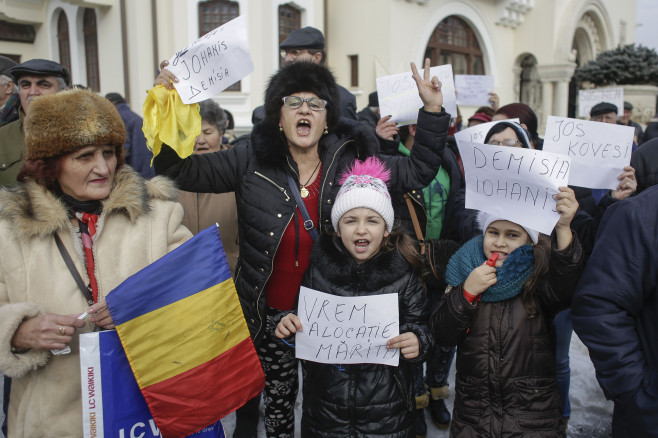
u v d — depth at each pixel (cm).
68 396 170
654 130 683
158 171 218
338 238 218
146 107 204
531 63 1580
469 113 1366
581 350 422
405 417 216
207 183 231
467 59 1397
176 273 170
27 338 157
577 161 251
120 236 178
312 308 209
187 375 170
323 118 226
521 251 203
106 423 163
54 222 165
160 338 167
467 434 213
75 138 162
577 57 1748
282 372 246
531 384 207
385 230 218
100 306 162
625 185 243
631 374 165
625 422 173
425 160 231
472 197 210
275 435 253
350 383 212
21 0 1194
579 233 254
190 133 206
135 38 966
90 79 1137
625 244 167
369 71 1162
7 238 164
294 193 229
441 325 210
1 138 324
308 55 381
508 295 206
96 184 173
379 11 1133
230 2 955
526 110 325
